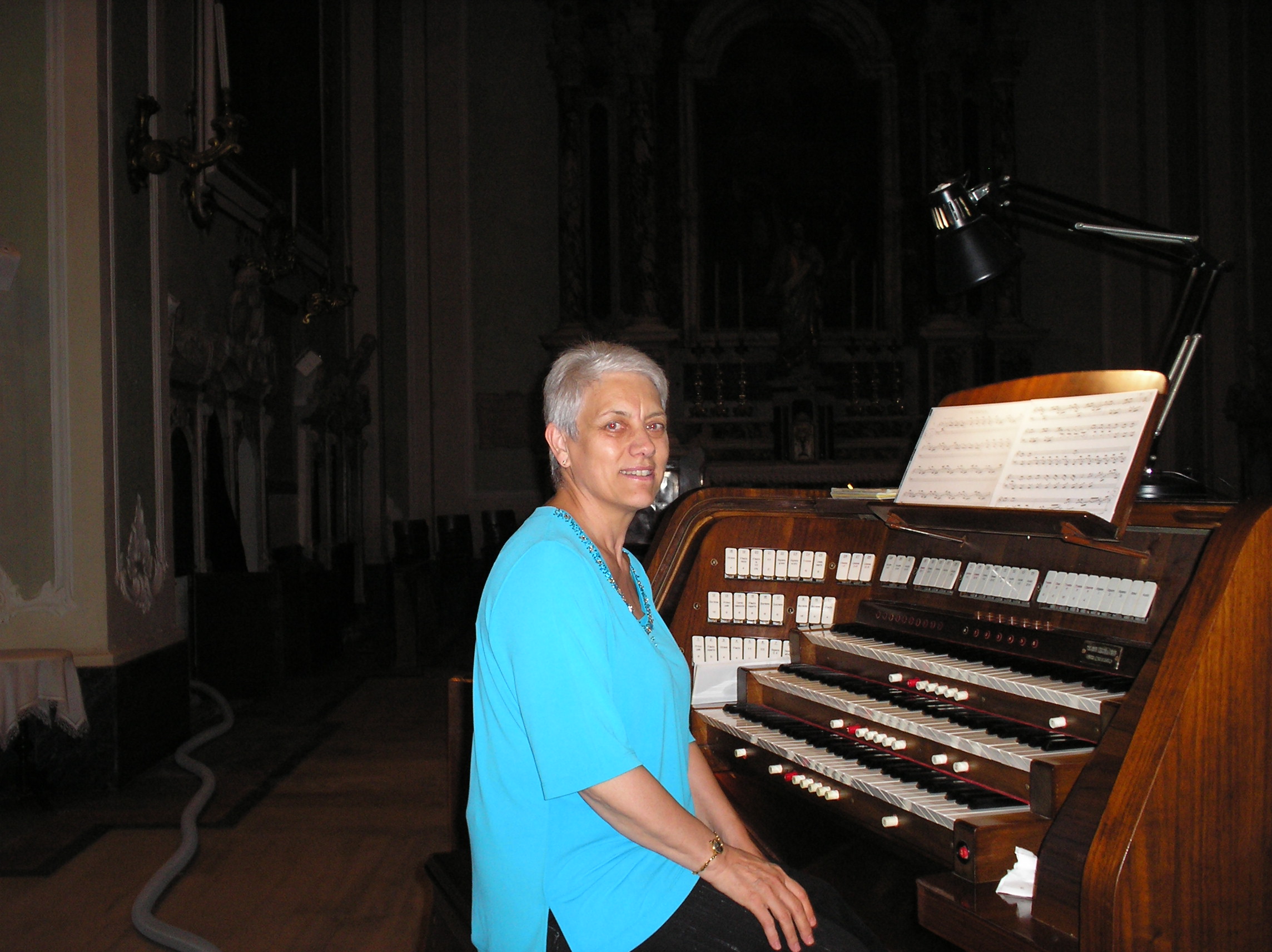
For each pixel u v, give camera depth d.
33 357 4.66
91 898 3.26
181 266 6.21
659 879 1.58
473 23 13.27
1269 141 10.98
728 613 2.88
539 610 1.54
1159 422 1.89
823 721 2.40
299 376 8.77
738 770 2.59
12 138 4.68
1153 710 1.54
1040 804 1.71
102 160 4.76
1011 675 2.02
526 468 12.97
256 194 7.34
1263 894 1.54
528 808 1.62
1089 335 13.20
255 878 3.45
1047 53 13.41
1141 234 2.91
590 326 13.21
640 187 13.06
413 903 3.22
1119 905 1.44
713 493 2.93
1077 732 1.84
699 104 13.64
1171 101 12.68
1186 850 1.49
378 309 11.14
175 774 4.83
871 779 2.02
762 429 13.15
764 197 13.59
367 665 7.98
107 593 4.65
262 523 7.70
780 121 13.65
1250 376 11.24
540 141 13.31
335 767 4.92
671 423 12.98
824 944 1.50
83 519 4.66
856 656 2.51
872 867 2.32
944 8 13.21
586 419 1.74
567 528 1.69
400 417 12.12
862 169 13.63
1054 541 2.20
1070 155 13.34
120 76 4.98
